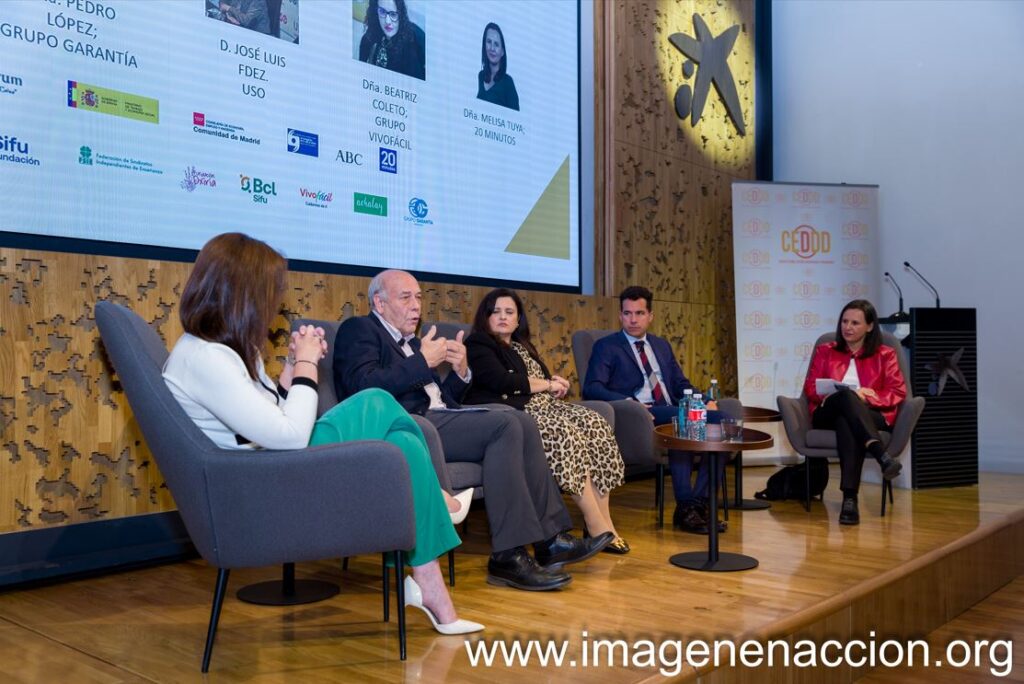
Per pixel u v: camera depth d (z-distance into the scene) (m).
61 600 2.46
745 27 6.23
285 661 1.92
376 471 1.86
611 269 4.97
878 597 2.65
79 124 2.81
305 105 3.47
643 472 5.07
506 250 4.38
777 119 6.39
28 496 2.62
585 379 3.79
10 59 2.65
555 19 4.71
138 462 2.89
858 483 3.64
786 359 5.56
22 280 2.61
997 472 5.33
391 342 2.75
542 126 4.62
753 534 3.38
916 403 3.84
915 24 5.77
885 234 5.89
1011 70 5.39
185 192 3.09
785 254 5.60
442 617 2.12
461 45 4.15
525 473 2.72
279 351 3.24
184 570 2.84
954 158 5.60
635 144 5.21
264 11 3.33
